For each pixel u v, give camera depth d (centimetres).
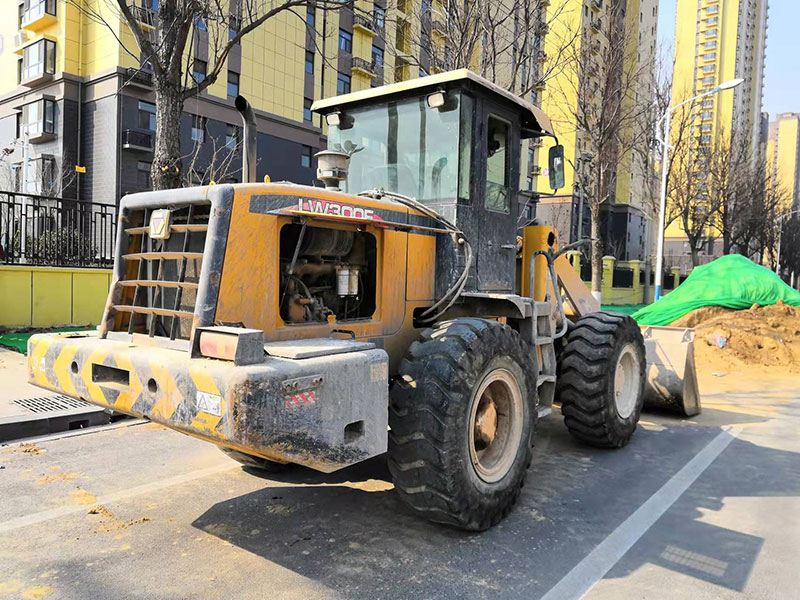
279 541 337
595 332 504
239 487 417
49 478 425
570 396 500
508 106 453
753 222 3306
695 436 575
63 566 305
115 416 576
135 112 2517
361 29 3150
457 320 362
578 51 1358
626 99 1814
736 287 1258
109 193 2512
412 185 429
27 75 2672
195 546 329
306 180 3075
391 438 331
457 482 324
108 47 2478
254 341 260
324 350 286
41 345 344
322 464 277
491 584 294
